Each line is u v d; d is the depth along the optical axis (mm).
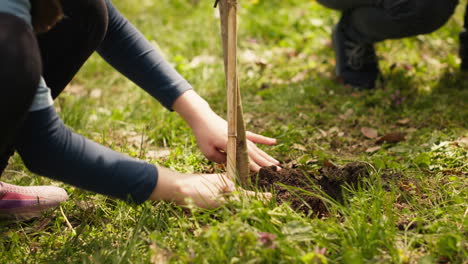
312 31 4156
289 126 2496
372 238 1383
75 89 3361
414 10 2549
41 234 1671
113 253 1454
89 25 1518
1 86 1108
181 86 1682
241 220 1428
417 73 3260
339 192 1736
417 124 2523
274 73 3432
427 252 1391
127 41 1658
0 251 1524
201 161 2143
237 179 1601
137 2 5316
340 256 1349
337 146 2336
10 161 2213
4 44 1112
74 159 1320
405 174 1894
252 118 2729
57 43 1535
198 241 1396
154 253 1354
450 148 2090
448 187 1768
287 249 1279
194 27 4445
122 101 3105
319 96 2969
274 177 1761
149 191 1412
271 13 4641
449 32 3855
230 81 1557
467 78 3088
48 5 1226
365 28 2854
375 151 2242
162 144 2486
